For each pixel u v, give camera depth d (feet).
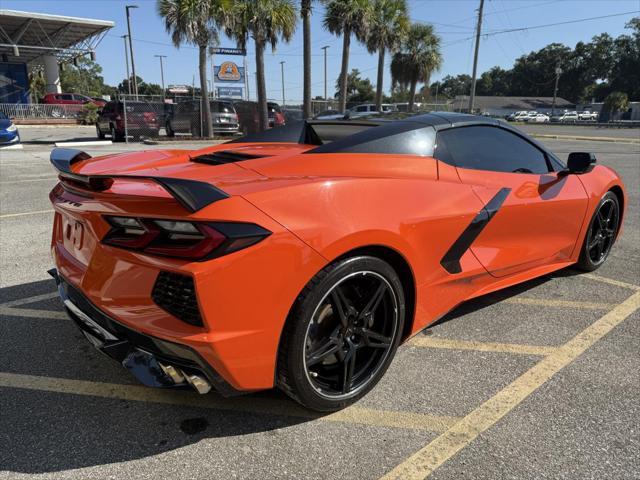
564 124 166.50
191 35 63.72
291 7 63.98
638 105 225.35
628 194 24.67
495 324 10.12
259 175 7.11
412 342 9.36
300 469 6.07
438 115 9.66
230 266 5.65
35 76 121.39
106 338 6.68
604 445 6.49
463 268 8.73
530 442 6.56
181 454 6.32
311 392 6.69
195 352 5.74
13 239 15.92
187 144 60.39
